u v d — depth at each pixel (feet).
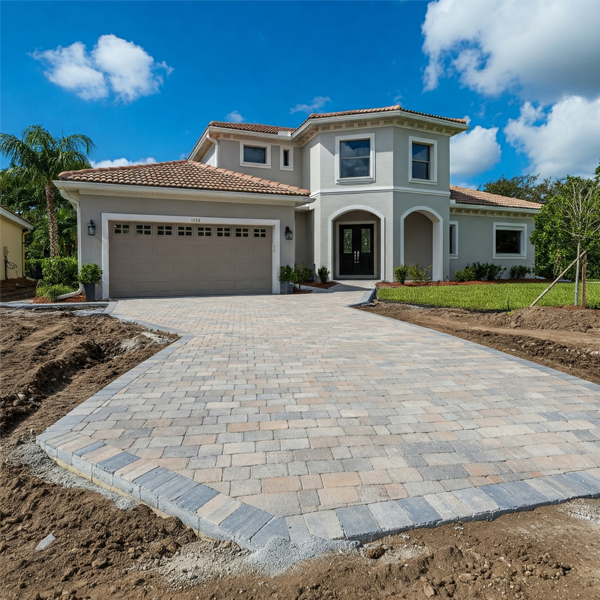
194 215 48.26
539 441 11.44
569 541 7.48
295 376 17.17
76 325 28.09
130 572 6.88
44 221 90.43
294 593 6.26
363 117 58.80
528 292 47.80
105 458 10.21
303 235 67.46
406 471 9.78
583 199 34.06
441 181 64.34
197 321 30.40
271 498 8.59
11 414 13.30
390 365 18.86
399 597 6.14
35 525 8.18
